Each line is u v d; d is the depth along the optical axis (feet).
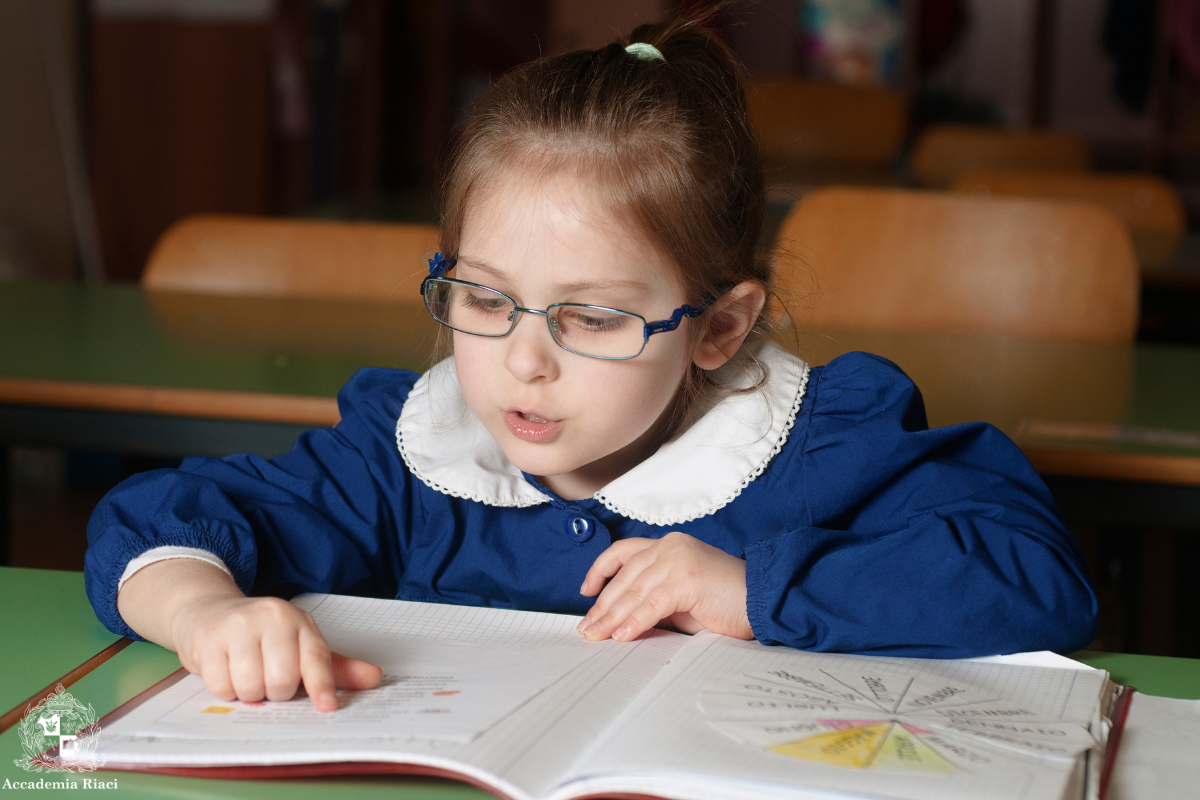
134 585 2.43
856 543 2.69
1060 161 14.97
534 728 1.96
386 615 2.60
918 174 15.20
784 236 6.46
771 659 2.33
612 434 2.75
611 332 2.70
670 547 2.60
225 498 2.77
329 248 6.81
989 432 3.08
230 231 6.88
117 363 4.84
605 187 2.75
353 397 3.47
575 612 3.12
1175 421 4.43
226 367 4.85
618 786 1.78
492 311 2.77
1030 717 2.06
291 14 17.07
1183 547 5.03
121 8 16.57
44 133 12.54
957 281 6.33
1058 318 6.24
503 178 2.80
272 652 2.11
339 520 3.08
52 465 10.60
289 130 17.39
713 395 3.14
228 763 1.86
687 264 2.84
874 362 3.21
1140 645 5.48
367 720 2.00
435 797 1.87
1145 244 10.30
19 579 2.82
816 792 1.74
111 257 16.42
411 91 20.45
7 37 11.96
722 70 3.29
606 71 2.97
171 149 16.96
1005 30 22.58
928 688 2.19
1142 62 22.39
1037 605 2.50
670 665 2.27
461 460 3.16
